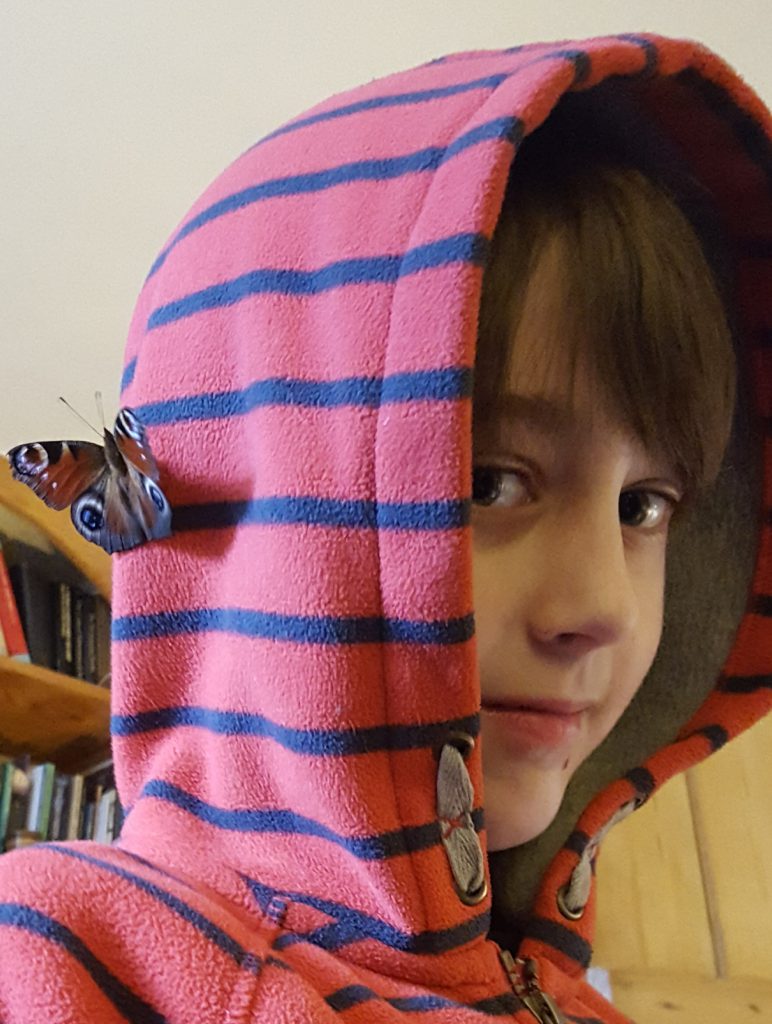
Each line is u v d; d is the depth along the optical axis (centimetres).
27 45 111
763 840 108
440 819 45
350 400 44
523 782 55
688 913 106
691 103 59
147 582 52
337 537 44
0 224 133
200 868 47
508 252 54
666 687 76
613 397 55
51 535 142
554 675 54
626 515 64
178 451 52
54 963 36
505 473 54
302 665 43
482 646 52
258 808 47
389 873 43
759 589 75
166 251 62
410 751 44
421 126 49
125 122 121
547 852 68
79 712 139
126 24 110
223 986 37
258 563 46
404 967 45
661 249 60
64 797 137
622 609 53
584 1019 60
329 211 50
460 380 41
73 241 135
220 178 62
